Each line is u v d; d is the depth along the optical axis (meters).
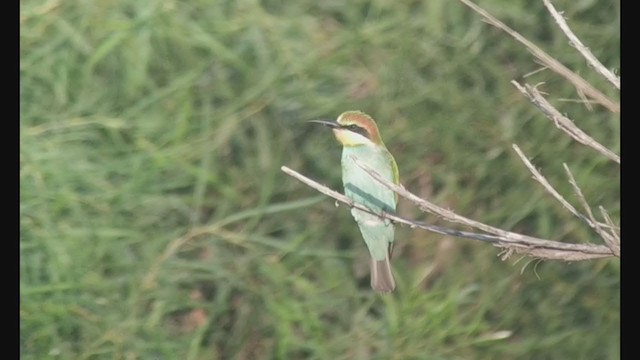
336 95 13.09
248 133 12.90
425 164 13.17
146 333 12.19
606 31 13.40
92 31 12.89
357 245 12.69
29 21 12.88
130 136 12.64
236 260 12.47
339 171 12.89
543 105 6.70
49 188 12.30
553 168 13.13
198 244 12.48
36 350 12.06
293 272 12.55
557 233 13.05
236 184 12.72
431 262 12.81
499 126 13.18
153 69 12.98
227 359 12.39
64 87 12.73
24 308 12.05
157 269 12.27
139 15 12.86
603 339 12.88
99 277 12.21
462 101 13.20
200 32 12.95
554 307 12.86
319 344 12.32
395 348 12.35
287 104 12.98
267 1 13.30
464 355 12.46
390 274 10.13
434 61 13.30
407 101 13.18
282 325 12.33
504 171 13.13
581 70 13.33
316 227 12.72
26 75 12.77
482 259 12.84
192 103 12.89
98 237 12.27
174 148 12.63
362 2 13.40
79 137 12.55
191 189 12.60
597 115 13.23
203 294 12.48
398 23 13.34
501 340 12.57
